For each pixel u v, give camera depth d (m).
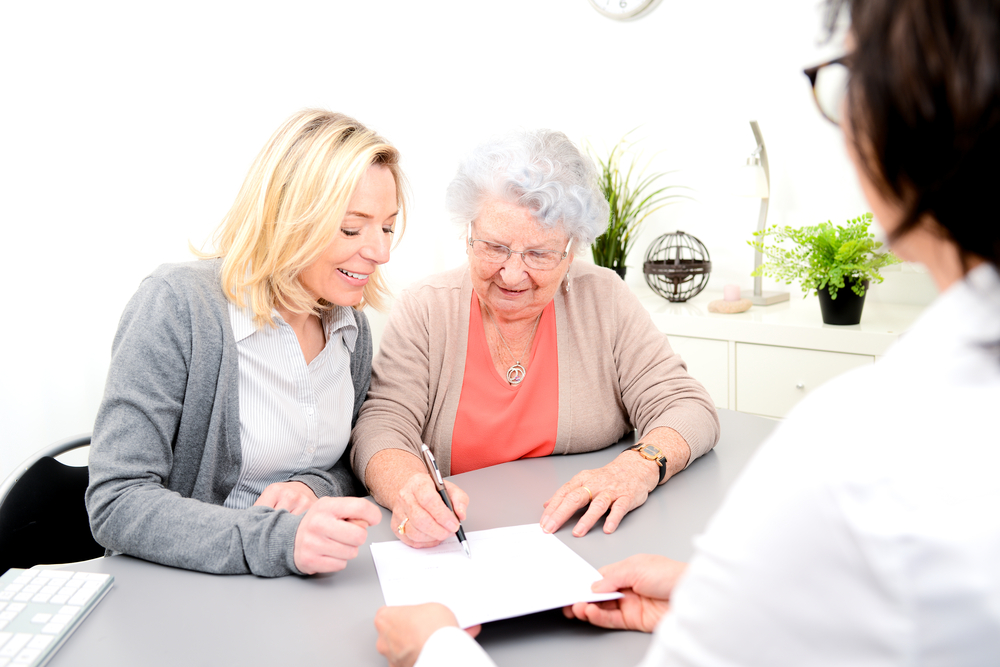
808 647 0.38
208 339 1.12
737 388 2.41
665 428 1.28
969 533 0.36
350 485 1.32
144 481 1.01
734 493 0.41
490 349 1.45
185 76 2.34
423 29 3.12
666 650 0.43
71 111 2.08
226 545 0.91
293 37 2.65
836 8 0.40
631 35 2.92
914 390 0.39
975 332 0.38
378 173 1.13
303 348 1.27
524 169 1.25
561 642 0.78
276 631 0.79
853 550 0.36
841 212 2.57
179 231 2.37
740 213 2.79
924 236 0.39
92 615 0.82
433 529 0.97
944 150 0.34
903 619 0.36
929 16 0.34
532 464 1.34
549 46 3.13
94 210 2.15
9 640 0.75
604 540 1.02
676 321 2.51
